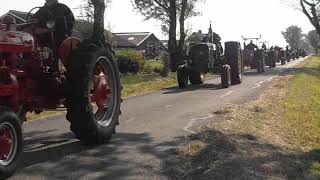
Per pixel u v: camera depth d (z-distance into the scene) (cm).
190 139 576
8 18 487
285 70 2234
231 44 1402
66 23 558
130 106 903
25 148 529
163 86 1388
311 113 904
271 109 887
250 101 973
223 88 1291
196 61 1414
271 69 2353
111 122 561
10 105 460
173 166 461
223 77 1309
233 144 539
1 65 452
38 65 513
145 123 700
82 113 505
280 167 473
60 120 716
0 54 451
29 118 725
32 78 507
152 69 1862
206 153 500
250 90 1225
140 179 422
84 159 482
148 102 969
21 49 478
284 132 697
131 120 729
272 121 768
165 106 899
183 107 880
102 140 542
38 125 675
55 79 536
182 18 2019
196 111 824
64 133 617
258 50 2067
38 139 578
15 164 421
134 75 1623
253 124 714
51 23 517
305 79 1677
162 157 494
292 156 538
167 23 2255
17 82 463
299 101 1049
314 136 693
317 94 1274
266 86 1340
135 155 501
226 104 920
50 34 535
